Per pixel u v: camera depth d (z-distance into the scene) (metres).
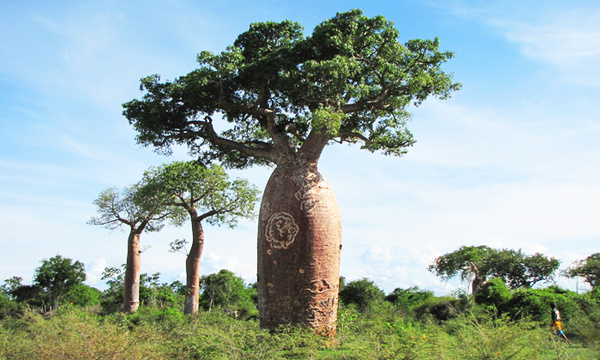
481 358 6.80
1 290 32.75
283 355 8.02
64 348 6.77
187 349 8.30
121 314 17.03
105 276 31.23
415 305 22.56
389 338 7.73
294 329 10.20
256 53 13.59
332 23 12.66
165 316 17.59
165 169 23.31
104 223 26.70
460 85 13.77
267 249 11.45
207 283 28.72
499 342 6.93
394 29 12.76
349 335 10.39
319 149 12.33
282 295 11.11
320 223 11.47
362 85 12.12
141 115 13.92
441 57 13.24
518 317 15.13
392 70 12.42
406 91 12.84
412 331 8.37
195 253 23.38
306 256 11.21
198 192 23.47
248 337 7.93
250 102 13.91
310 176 11.87
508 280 37.66
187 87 12.70
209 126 14.02
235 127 16.42
